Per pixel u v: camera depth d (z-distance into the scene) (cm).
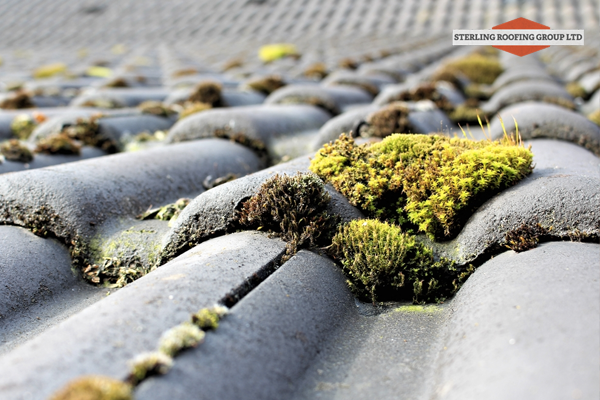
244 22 2889
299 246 297
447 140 361
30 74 1566
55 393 157
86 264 335
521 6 2525
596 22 2147
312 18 2836
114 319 203
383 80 1166
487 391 171
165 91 1049
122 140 625
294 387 205
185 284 231
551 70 1386
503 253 284
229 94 855
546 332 191
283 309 236
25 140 679
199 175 462
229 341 202
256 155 561
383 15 2780
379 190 329
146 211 382
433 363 222
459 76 1039
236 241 292
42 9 3216
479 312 228
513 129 537
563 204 278
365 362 230
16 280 295
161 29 2905
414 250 305
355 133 541
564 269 234
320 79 1244
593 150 507
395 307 288
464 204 309
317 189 313
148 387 168
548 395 161
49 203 342
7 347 254
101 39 2805
